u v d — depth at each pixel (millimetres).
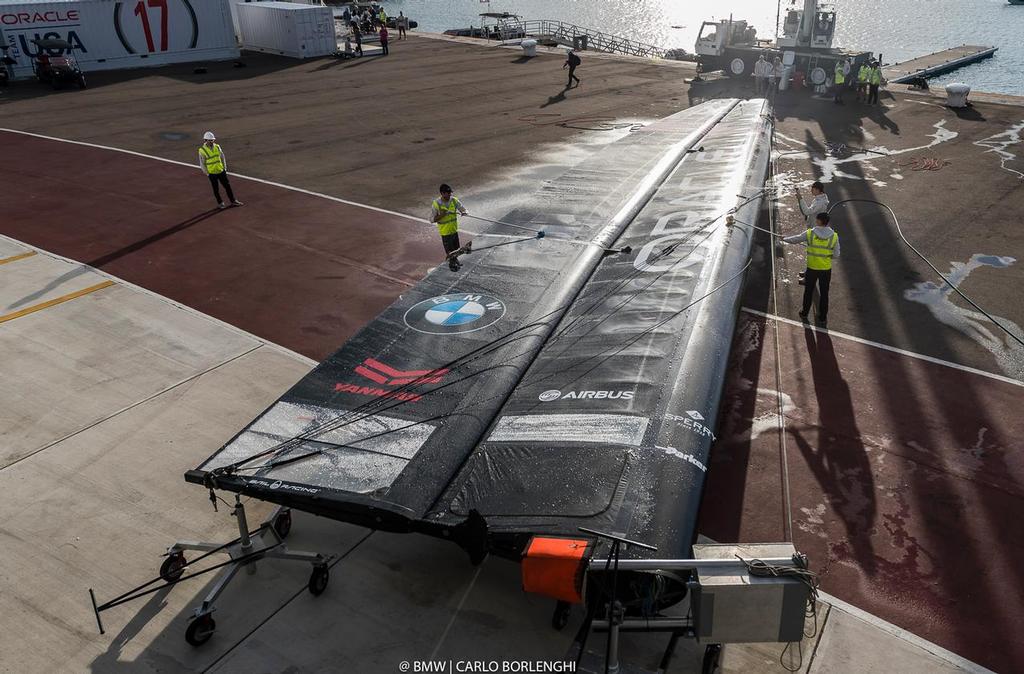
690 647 6340
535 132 25000
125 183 19484
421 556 7414
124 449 9031
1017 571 7172
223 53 40469
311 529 7793
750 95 30438
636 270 10984
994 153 21422
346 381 8617
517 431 7512
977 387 10234
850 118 26406
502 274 11141
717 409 7816
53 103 29781
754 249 15188
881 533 7695
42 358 11070
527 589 5723
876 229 15992
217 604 6844
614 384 8094
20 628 6613
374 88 32875
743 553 5316
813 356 11156
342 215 17203
